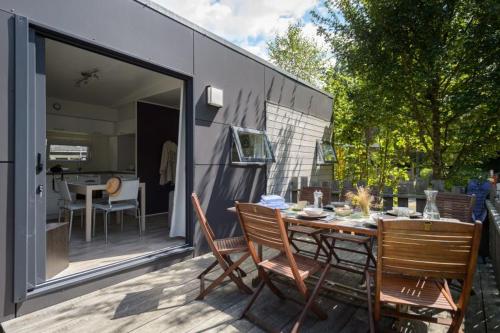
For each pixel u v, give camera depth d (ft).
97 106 22.21
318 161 21.38
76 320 7.00
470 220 8.93
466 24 13.65
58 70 14.19
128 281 9.36
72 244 12.26
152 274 9.96
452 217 9.36
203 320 7.07
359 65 15.37
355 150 24.35
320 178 22.13
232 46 13.58
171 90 16.48
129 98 19.90
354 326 6.89
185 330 6.63
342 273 10.09
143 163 19.83
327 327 6.85
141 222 15.29
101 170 23.65
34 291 7.36
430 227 5.07
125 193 13.60
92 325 6.79
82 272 8.53
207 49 12.26
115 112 23.22
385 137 21.03
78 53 11.95
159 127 21.01
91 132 21.91
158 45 10.30
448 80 14.57
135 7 9.64
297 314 7.41
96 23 8.61
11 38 7.03
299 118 19.24
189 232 11.69
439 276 5.32
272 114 16.55
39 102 7.63
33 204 7.41
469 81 13.83
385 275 6.66
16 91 7.04
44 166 7.75
